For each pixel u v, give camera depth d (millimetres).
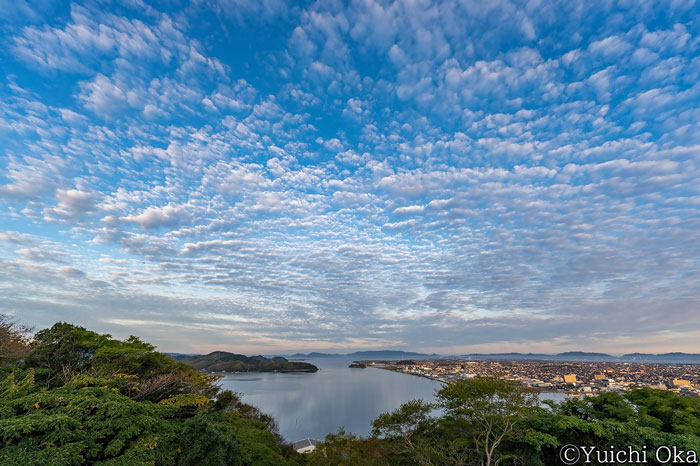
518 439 23672
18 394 17969
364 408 119250
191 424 18875
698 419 23281
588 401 27625
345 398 142125
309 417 105625
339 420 101812
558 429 23797
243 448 22047
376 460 24547
